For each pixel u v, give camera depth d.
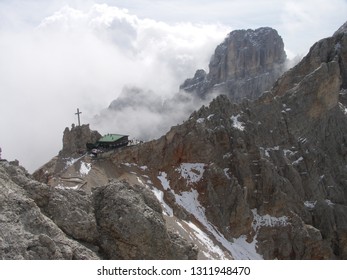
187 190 83.69
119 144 84.62
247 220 82.94
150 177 81.88
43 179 70.19
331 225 94.38
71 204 41.69
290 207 90.25
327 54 136.00
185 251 46.28
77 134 82.12
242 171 88.69
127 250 41.69
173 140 87.88
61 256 34.56
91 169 74.88
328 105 117.62
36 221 36.12
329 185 104.62
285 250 82.88
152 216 43.75
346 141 116.69
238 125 97.00
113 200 43.72
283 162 99.31
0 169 39.84
